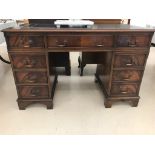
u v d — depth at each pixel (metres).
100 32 1.16
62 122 1.30
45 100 1.42
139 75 1.37
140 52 1.26
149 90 1.81
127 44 1.22
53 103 1.54
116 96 1.45
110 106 1.48
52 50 1.22
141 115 1.39
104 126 1.26
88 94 1.71
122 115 1.39
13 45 1.19
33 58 1.25
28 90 1.39
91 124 1.28
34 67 1.29
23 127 1.25
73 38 1.18
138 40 1.22
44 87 1.38
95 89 1.81
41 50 1.22
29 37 1.17
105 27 1.31
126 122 1.31
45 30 1.12
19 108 1.45
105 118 1.35
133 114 1.40
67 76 2.14
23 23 1.58
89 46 1.22
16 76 1.31
